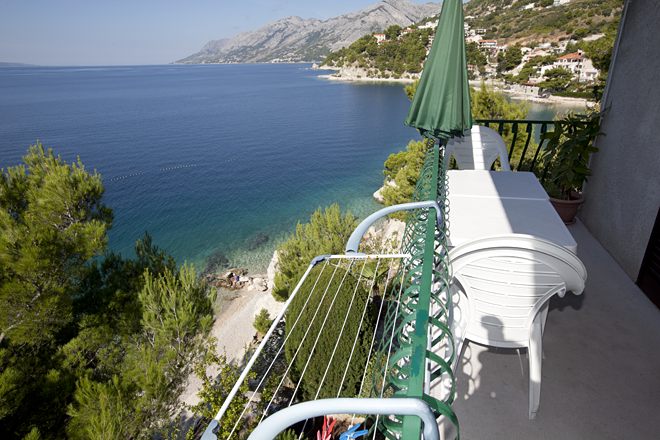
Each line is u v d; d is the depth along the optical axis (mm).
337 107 96500
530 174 3516
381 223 22641
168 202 37406
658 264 3229
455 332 2355
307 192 39000
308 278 7492
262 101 110750
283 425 745
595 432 2270
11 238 6648
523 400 2479
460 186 3258
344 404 747
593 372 2650
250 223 32406
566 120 4629
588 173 4371
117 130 72312
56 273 6973
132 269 9203
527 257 2059
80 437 5676
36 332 6660
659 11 3461
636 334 2963
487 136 4867
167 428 7535
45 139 63906
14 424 5988
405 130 69188
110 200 38000
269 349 10273
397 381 955
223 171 47531
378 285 8719
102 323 7848
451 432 2320
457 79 2977
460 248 2109
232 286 22797
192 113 92000
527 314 2238
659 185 3275
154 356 7273
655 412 2363
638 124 3699
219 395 8102
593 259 4020
